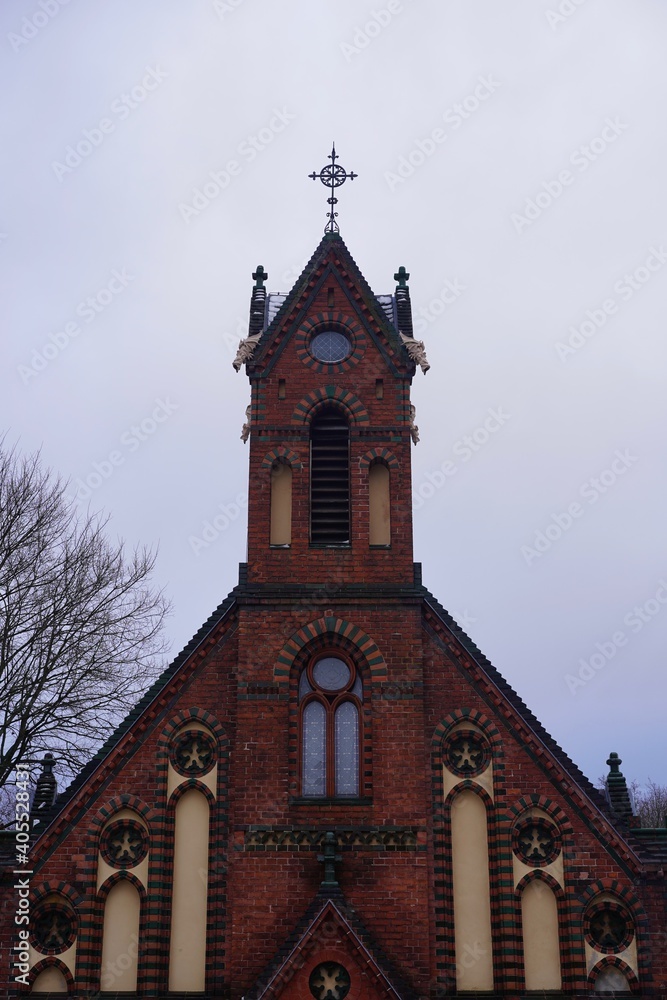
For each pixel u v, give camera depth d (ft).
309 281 133.39
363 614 122.01
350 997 106.52
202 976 111.45
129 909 113.19
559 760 117.29
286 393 130.11
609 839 114.73
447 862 114.83
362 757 117.91
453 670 121.19
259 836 114.62
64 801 115.44
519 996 110.11
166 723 118.83
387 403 129.70
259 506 126.31
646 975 110.63
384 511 127.03
